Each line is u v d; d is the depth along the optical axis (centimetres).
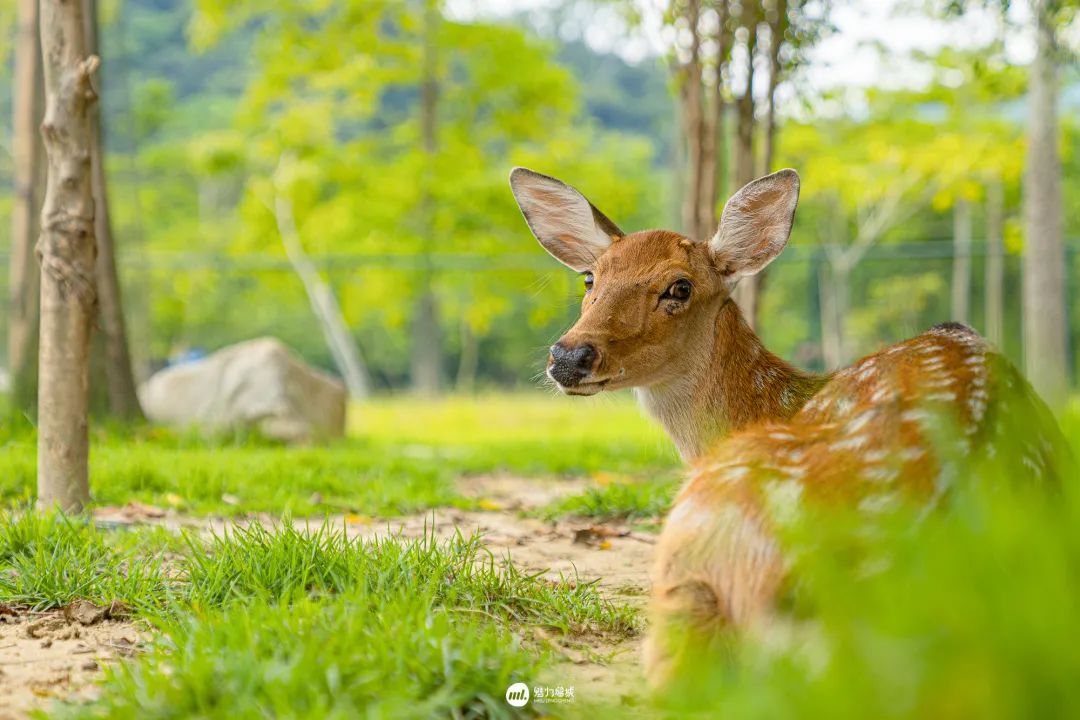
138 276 1589
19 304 1023
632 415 1741
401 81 2836
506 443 1249
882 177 2617
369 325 4291
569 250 493
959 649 188
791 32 929
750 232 453
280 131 2823
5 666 337
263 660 295
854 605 215
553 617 391
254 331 4072
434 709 279
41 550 429
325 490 726
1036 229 1372
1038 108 1366
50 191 566
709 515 262
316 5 2766
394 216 2766
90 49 1037
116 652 350
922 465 249
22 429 890
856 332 2577
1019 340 2352
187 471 717
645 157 3859
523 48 2855
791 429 278
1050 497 276
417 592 387
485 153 3016
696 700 256
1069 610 184
